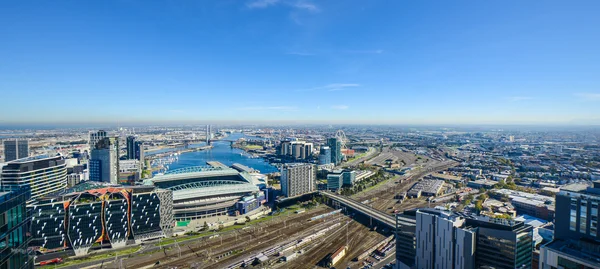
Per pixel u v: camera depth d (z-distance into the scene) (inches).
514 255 7628.0
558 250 5629.9
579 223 5930.1
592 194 5900.6
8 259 4781.0
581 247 5703.7
